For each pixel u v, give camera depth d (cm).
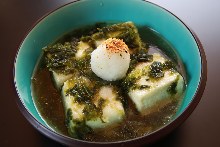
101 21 31
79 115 23
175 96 25
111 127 24
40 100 26
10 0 35
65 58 27
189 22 32
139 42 28
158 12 28
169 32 28
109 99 25
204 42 30
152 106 25
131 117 25
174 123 21
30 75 27
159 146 24
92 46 28
